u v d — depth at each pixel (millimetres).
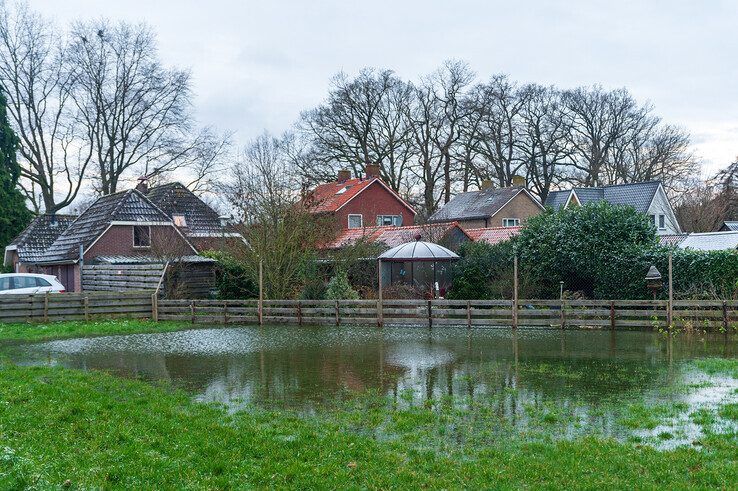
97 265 33375
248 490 7539
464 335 22422
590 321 23359
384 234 40500
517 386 13680
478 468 8328
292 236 29688
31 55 44531
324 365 16719
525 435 9938
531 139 63156
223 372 15844
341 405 12195
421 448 9312
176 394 13094
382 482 7812
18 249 41938
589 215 27141
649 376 14508
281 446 9297
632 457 8648
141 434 9633
